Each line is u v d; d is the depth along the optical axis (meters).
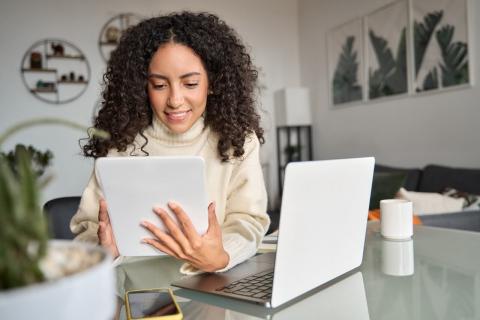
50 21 4.34
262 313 0.70
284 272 0.72
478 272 0.89
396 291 0.79
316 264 0.79
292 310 0.71
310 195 0.72
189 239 0.82
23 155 0.31
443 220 2.22
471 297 0.75
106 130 1.27
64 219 1.44
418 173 3.42
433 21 3.43
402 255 1.04
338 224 0.83
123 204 0.80
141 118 1.25
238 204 1.19
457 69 3.26
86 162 4.46
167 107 1.12
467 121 3.23
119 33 4.55
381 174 2.71
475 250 1.07
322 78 4.94
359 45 4.29
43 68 4.32
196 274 0.93
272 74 5.26
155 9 4.71
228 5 5.06
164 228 0.82
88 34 4.46
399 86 3.82
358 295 0.78
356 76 4.37
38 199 0.30
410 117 3.75
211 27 1.19
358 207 0.88
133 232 0.83
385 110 4.04
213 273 0.93
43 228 0.30
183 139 1.25
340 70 4.61
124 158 0.75
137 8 4.64
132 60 1.19
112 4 4.55
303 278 0.76
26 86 4.28
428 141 3.59
